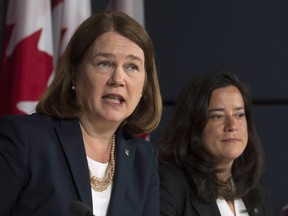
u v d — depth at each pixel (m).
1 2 5.98
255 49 6.84
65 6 5.77
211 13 6.88
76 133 3.02
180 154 4.77
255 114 6.80
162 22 6.91
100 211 2.99
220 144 4.71
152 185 3.38
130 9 6.22
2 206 2.76
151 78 3.29
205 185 4.62
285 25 6.81
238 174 4.93
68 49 3.10
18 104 5.48
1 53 5.92
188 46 6.90
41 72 5.58
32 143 2.85
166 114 6.81
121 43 2.98
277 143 6.80
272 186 6.79
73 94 3.11
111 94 2.95
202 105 4.75
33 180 2.80
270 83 6.81
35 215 2.78
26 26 5.59
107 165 3.13
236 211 4.81
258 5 6.86
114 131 3.15
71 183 2.89
